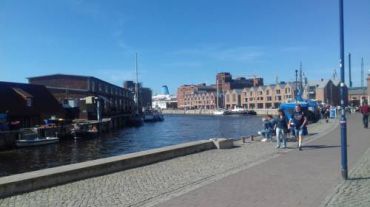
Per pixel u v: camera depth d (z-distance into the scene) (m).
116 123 109.25
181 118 167.00
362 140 27.27
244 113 179.75
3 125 58.81
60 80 110.31
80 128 72.31
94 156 46.84
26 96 70.94
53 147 57.16
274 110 168.88
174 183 13.58
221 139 24.73
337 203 10.16
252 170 15.62
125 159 16.69
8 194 12.02
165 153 19.48
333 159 18.11
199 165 17.52
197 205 10.43
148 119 135.25
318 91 165.75
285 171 15.15
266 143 27.03
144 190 12.59
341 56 13.35
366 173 14.25
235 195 11.41
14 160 44.19
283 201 10.59
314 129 40.47
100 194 12.14
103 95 121.56
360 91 164.12
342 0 13.31
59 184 13.59
